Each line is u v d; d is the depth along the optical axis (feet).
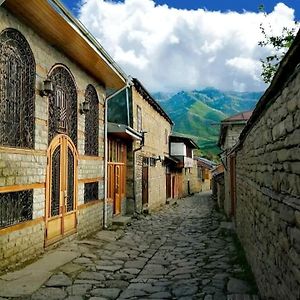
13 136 21.58
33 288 18.21
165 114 81.61
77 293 18.13
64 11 21.42
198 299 17.33
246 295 17.04
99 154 37.29
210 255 27.22
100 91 37.45
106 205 39.19
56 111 27.48
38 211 24.16
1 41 20.35
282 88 11.32
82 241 30.71
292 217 10.37
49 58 25.85
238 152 30.04
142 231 39.93
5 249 20.26
